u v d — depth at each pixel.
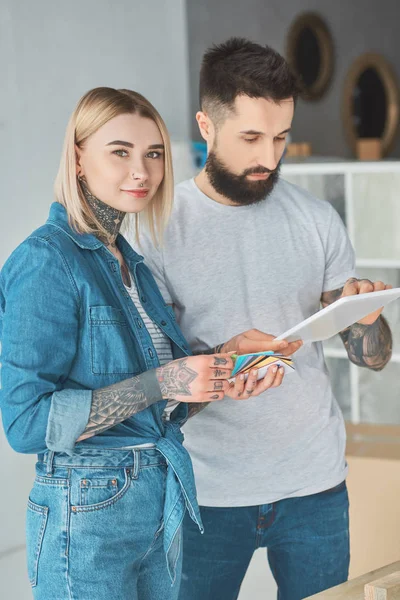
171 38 5.37
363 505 2.78
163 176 1.84
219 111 2.06
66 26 4.57
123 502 1.65
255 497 2.13
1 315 1.70
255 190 2.11
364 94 7.50
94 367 1.65
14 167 4.28
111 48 4.89
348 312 1.76
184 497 1.72
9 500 4.13
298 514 2.16
